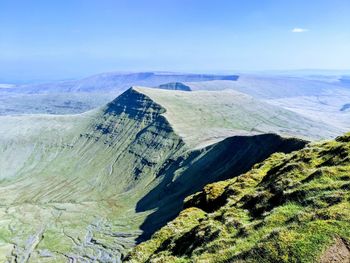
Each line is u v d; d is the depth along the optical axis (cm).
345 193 2825
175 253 3972
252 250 2450
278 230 2538
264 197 3809
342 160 3847
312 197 3020
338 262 2094
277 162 5975
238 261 2453
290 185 3634
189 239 3981
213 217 4119
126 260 4697
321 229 2344
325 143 5019
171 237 4509
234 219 3612
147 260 4272
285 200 3353
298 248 2258
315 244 2238
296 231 2434
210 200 5762
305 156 4634
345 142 4497
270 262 2280
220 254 2773
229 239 3084
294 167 4294
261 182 5038
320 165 4156
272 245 2383
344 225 2325
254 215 3653
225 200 5219
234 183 5628
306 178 3597
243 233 3053
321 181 3366
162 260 3756
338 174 3419
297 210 2959
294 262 2186
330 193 2942
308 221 2547
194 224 5062
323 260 2123
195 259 2967
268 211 3491
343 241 2209
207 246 3198
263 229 2875
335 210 2523
